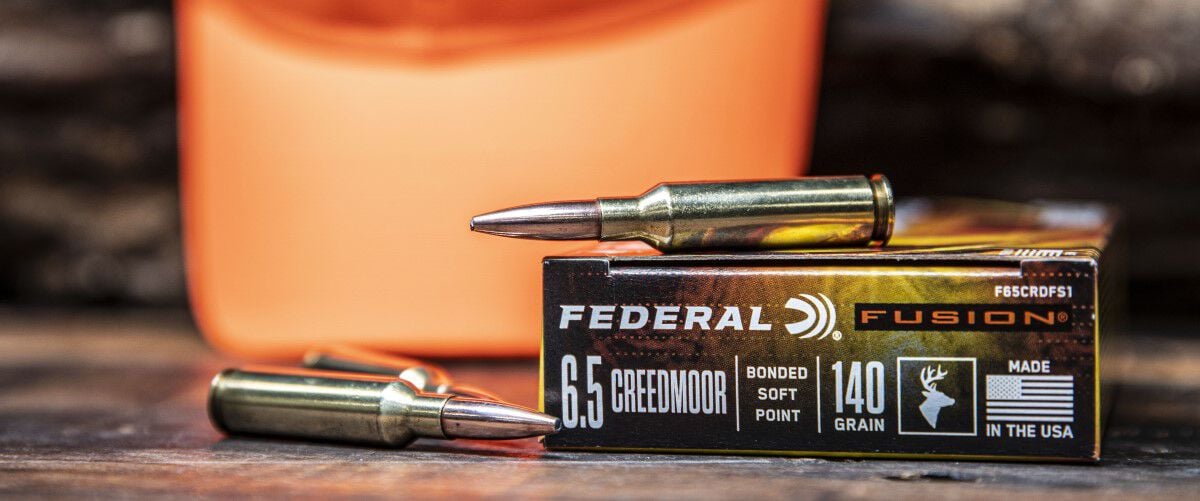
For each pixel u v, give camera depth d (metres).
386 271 1.18
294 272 1.19
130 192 1.55
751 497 0.55
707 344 0.64
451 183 1.18
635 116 1.17
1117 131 1.41
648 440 0.64
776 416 0.63
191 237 1.24
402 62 1.19
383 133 1.18
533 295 1.16
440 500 0.55
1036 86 1.41
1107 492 0.56
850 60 1.42
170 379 1.04
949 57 1.40
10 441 0.73
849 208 0.64
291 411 0.69
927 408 0.62
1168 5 1.37
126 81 1.50
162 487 0.58
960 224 0.90
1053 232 0.81
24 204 1.54
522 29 1.18
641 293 0.64
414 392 0.66
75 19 1.50
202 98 1.21
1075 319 0.61
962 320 0.62
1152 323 1.39
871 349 0.62
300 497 0.56
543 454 0.66
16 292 1.55
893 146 1.45
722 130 1.16
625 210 0.63
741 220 0.63
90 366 1.13
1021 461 0.62
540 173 1.17
